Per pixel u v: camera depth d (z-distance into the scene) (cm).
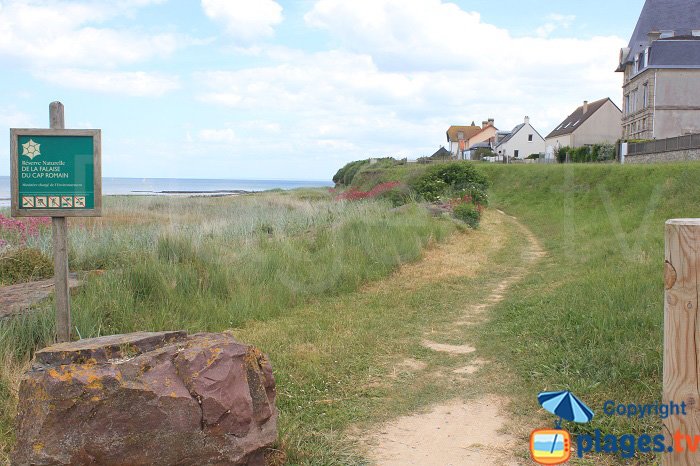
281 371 663
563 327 772
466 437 504
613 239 1625
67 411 369
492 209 3147
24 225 1350
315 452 467
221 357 407
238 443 396
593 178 2758
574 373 617
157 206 2619
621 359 607
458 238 1906
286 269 1138
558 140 7269
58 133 554
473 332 867
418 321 935
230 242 1353
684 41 4709
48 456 364
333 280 1147
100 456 369
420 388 632
